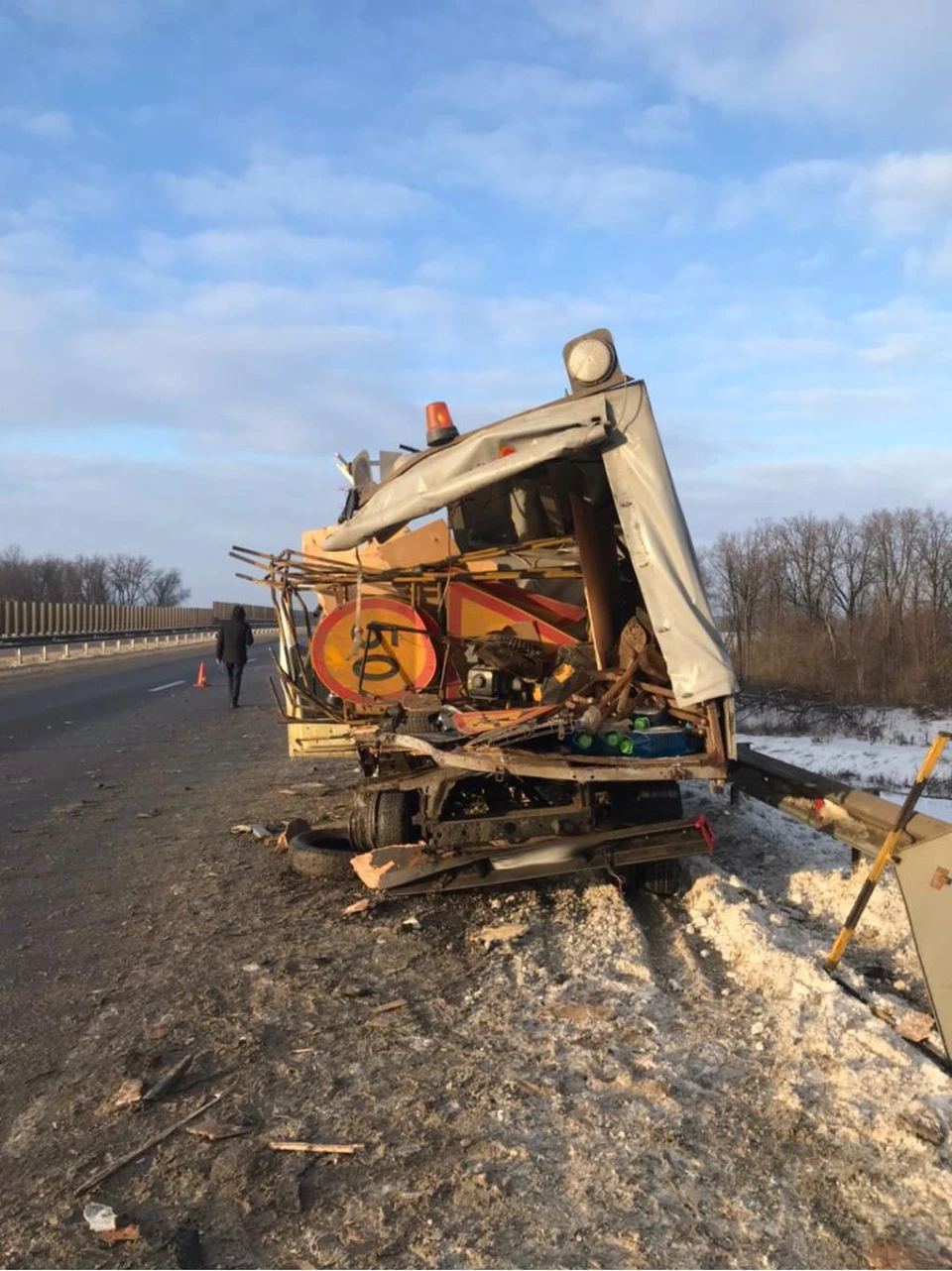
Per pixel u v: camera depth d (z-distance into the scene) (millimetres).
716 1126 3484
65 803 10406
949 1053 3881
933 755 4445
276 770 12742
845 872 6777
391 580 6984
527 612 7184
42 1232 2971
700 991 4781
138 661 40406
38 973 5273
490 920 6027
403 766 7082
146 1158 3383
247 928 6000
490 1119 3562
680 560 5613
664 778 5543
